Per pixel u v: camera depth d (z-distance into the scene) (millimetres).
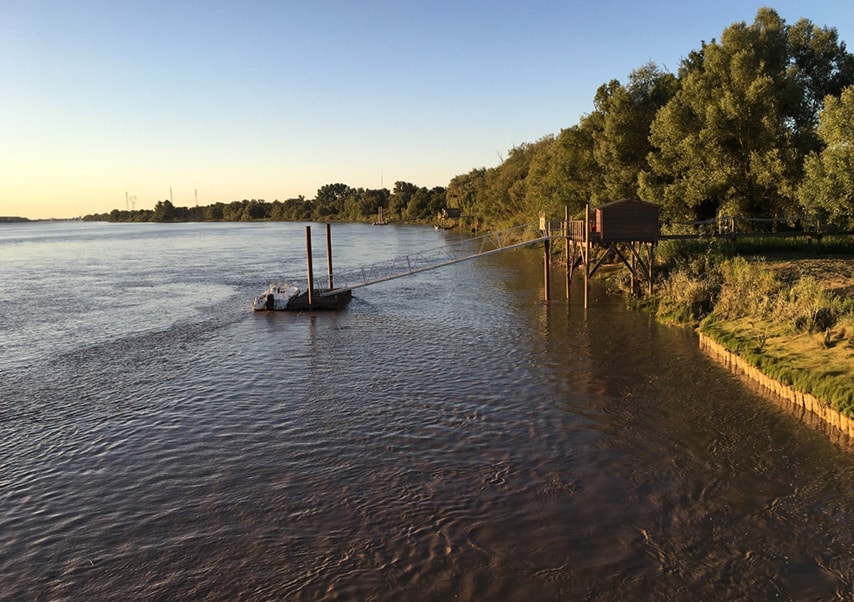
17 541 12609
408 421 18484
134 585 11086
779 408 18422
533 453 16031
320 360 25875
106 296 45312
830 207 29609
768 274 28719
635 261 38219
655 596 10406
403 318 34969
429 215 195000
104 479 15258
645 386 21000
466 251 78688
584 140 60188
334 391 21562
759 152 39562
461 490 14148
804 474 14438
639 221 34500
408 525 12719
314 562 11562
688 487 14062
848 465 14727
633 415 18453
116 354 27531
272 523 12977
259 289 48469
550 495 13844
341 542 12180
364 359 25812
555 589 10633
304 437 17484
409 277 54562
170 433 18078
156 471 15609
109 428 18594
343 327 32719
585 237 34781
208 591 10844
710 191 40938
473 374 23141
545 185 71438
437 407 19641
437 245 93438
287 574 11227
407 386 21906
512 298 40562
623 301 36719
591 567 11219
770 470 14711
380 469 15312
